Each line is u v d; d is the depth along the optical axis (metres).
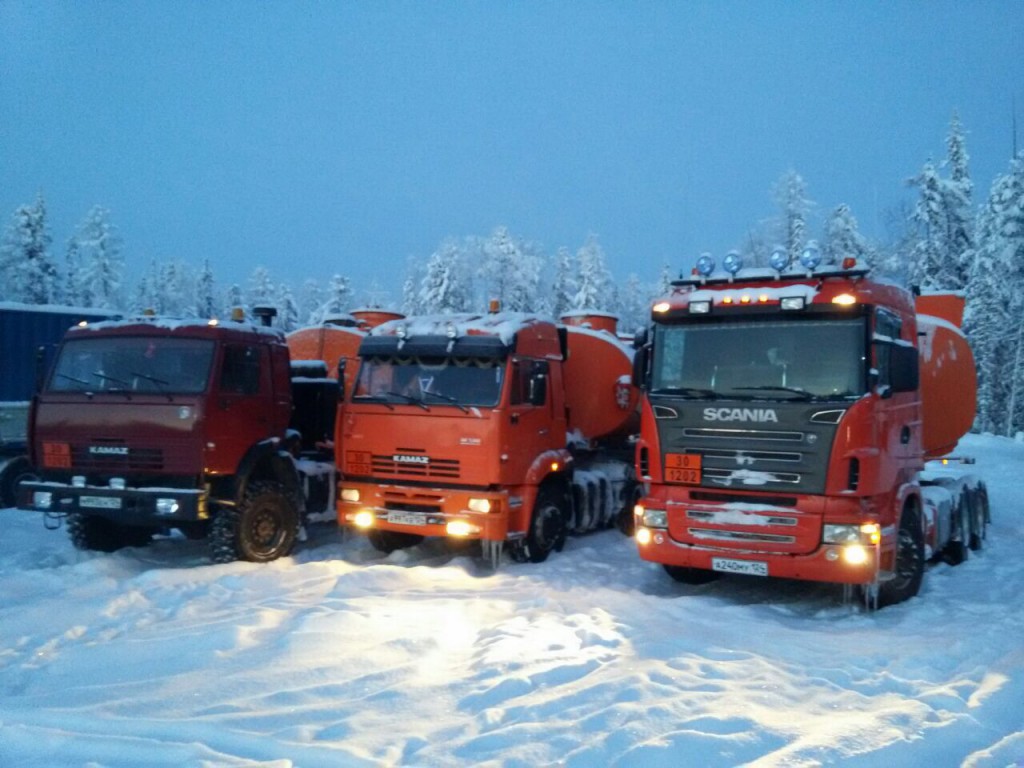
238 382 10.48
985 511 13.12
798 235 41.22
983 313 44.59
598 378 13.09
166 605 8.50
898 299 9.48
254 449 10.47
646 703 5.65
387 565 10.08
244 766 4.66
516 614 8.23
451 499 10.29
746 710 5.55
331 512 11.91
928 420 11.80
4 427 14.82
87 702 5.79
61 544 11.88
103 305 50.22
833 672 6.47
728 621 8.17
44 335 16.44
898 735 5.14
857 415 8.31
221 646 6.90
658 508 9.02
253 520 10.46
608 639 7.23
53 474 10.45
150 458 9.98
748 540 8.58
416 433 10.52
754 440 8.62
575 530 12.60
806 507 8.40
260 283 63.81
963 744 5.15
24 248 44.12
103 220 51.47
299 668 6.38
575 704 5.71
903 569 9.20
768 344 8.78
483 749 5.00
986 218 43.88
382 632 7.38
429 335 10.70
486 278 51.22
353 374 11.16
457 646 7.24
